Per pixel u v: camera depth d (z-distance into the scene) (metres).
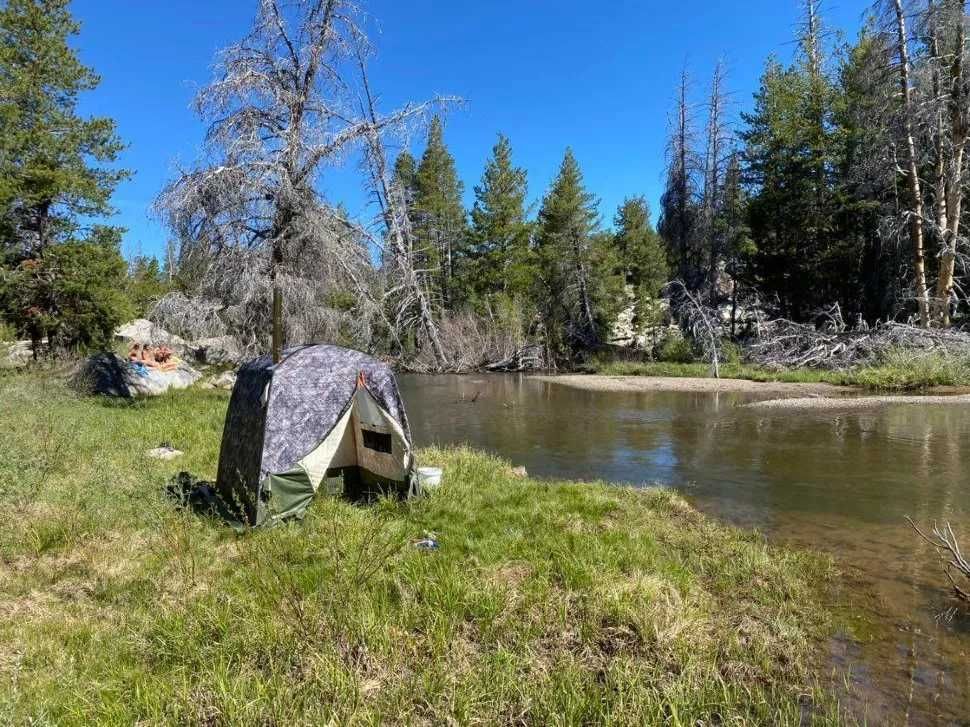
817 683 4.16
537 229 42.91
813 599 5.45
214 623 4.38
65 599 4.85
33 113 20.61
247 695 3.65
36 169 19.67
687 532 6.96
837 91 30.11
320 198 12.05
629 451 12.26
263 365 7.48
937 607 5.30
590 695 3.84
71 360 19.56
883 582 5.83
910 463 10.73
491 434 14.41
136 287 26.77
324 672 3.87
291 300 12.25
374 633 4.36
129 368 18.20
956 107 22.42
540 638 4.52
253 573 5.23
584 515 7.18
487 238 41.28
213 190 11.13
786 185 30.50
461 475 8.66
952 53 21.75
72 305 21.48
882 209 27.69
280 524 6.59
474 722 3.60
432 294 38.47
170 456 9.56
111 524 6.25
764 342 27.84
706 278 33.28
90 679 3.79
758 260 31.88
